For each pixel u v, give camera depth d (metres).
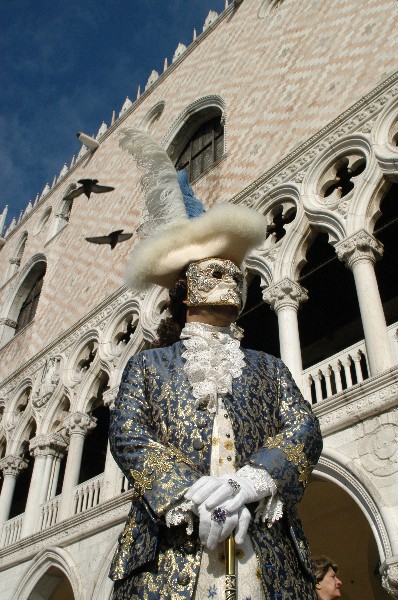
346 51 11.63
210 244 2.74
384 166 9.37
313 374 8.68
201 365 2.34
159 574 1.90
